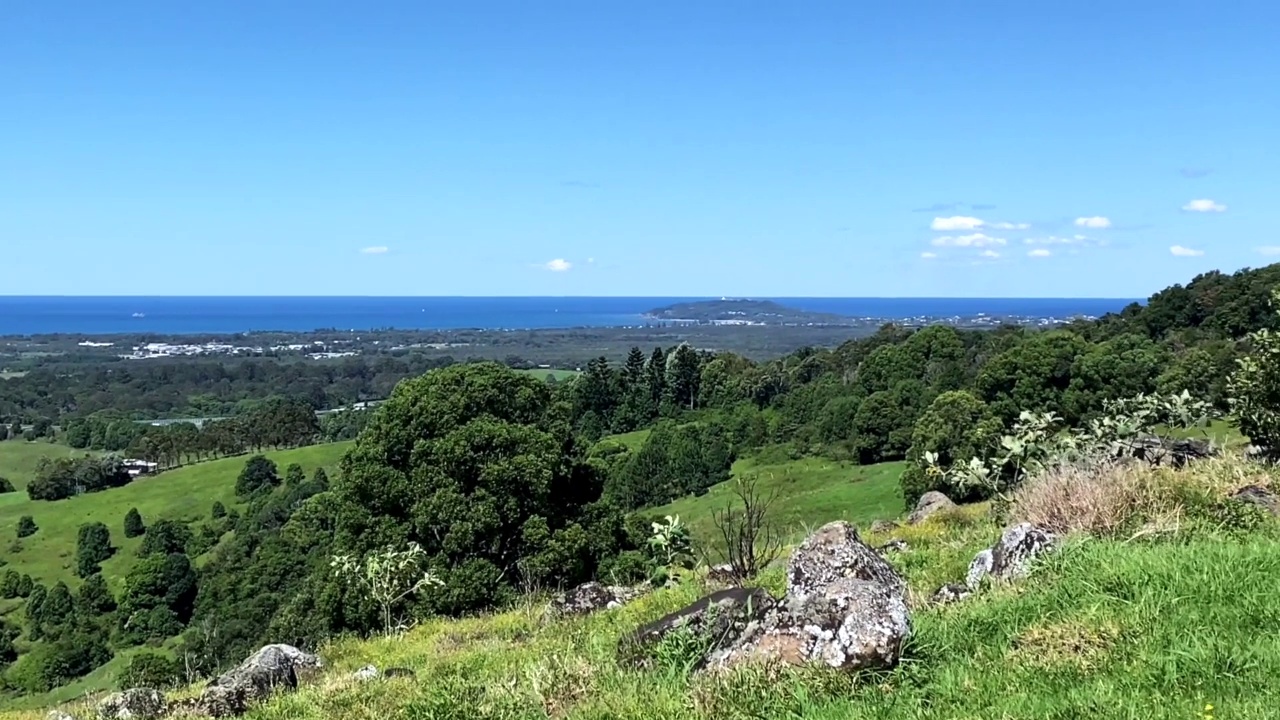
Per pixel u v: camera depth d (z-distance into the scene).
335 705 7.41
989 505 12.88
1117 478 8.59
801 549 6.28
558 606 12.06
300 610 27.52
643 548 25.66
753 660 5.33
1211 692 4.19
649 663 6.07
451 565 23.05
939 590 7.30
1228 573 5.61
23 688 46.31
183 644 44.59
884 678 5.02
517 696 6.12
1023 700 4.38
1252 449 11.98
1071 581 6.02
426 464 24.25
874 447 59.88
